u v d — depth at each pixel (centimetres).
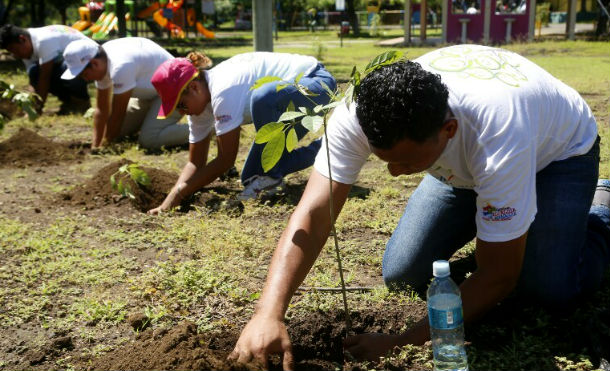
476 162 258
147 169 558
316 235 281
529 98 266
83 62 683
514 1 2209
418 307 333
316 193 283
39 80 912
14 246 436
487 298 266
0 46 904
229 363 244
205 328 316
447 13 2261
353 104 274
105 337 318
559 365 274
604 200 348
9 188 580
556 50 1923
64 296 363
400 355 278
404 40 2402
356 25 3359
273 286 268
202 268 386
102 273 389
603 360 272
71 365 293
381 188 561
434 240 338
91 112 669
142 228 472
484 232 261
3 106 922
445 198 336
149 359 270
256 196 521
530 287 311
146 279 373
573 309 317
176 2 2981
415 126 226
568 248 301
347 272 388
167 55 717
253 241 433
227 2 4669
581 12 4291
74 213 509
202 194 536
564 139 294
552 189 300
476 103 255
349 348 292
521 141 253
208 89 497
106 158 688
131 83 688
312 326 315
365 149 277
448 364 254
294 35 3538
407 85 225
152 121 713
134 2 2767
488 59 278
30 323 335
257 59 519
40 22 2731
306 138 746
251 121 570
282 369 262
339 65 1570
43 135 814
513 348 286
